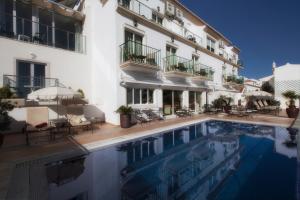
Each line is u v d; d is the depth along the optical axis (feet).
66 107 34.45
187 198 13.25
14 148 21.22
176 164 19.92
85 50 43.04
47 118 29.86
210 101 65.05
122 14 37.42
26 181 13.71
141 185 15.34
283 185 14.43
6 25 33.63
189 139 29.25
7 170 15.42
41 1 36.50
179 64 48.03
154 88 43.65
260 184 14.69
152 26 43.65
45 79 36.01
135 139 26.48
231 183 15.08
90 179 15.93
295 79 74.08
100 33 40.27
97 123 38.27
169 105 48.57
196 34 64.85
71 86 39.45
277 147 24.12
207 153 23.03
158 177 16.81
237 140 28.25
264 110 59.88
